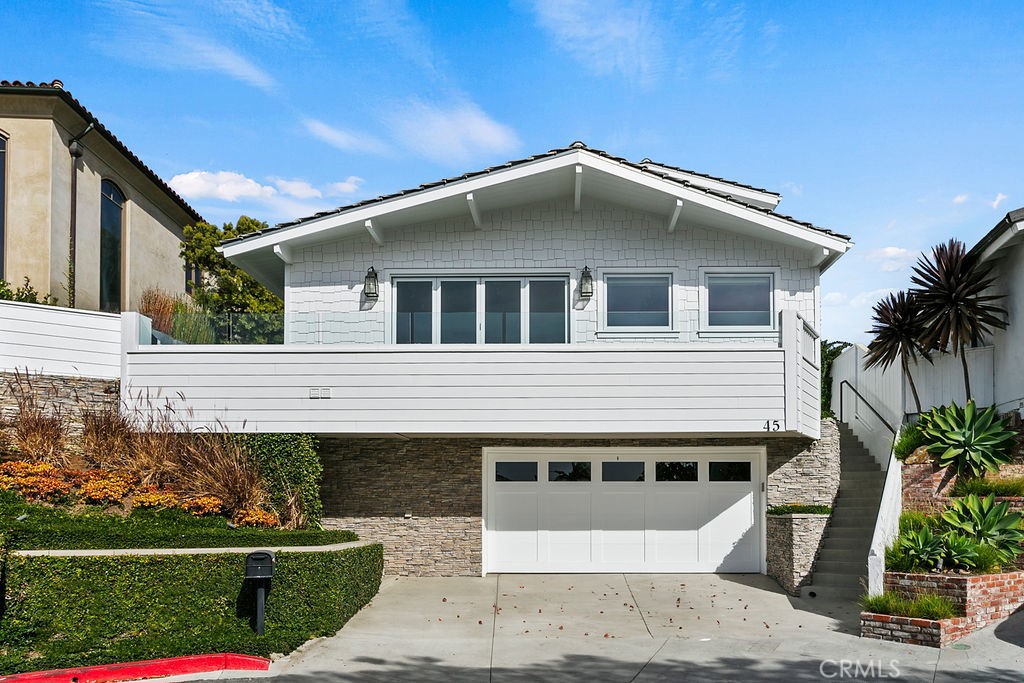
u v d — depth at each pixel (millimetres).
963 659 11492
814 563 15852
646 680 10742
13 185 19938
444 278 17672
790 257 17547
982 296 19156
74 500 14203
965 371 18828
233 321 15953
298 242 17500
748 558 17547
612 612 14477
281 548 13445
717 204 16453
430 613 14398
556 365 15391
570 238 17703
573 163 16172
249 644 11648
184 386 15711
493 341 16812
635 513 17688
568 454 17750
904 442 17578
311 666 11305
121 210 24172
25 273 19797
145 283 25422
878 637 12617
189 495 14844
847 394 25000
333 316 16047
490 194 16938
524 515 17719
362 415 15508
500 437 17328
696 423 15219
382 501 17594
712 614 14312
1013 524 14328
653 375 15320
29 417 15117
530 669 11242
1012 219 17141
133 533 13195
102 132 21438
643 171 16250
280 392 15641
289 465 15594
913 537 13914
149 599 12125
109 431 15305
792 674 10922
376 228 17203
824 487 17500
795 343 15320
